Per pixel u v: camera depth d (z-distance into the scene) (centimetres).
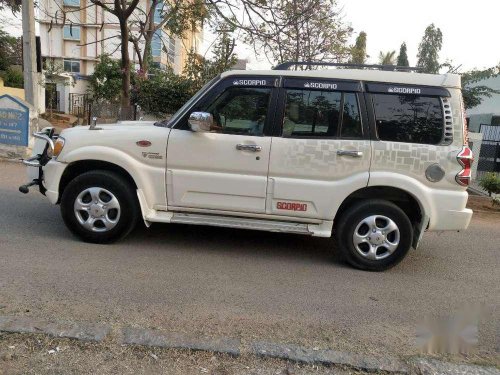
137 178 506
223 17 1148
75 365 292
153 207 516
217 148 496
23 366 287
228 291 429
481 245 673
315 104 497
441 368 316
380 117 493
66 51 2889
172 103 1480
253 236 614
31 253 488
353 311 407
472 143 1398
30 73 1141
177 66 2712
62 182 536
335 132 494
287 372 301
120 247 529
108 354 305
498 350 353
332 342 347
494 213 965
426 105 491
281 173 495
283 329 362
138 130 511
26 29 1121
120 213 518
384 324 385
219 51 1456
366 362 316
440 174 487
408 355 334
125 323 350
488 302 451
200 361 305
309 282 469
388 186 492
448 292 471
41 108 2259
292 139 492
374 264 509
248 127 502
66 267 457
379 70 509
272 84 500
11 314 350
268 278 471
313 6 1175
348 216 502
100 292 404
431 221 495
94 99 2241
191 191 507
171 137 501
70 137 516
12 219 609
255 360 310
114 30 2770
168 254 520
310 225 509
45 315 353
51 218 626
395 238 504
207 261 507
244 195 502
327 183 493
